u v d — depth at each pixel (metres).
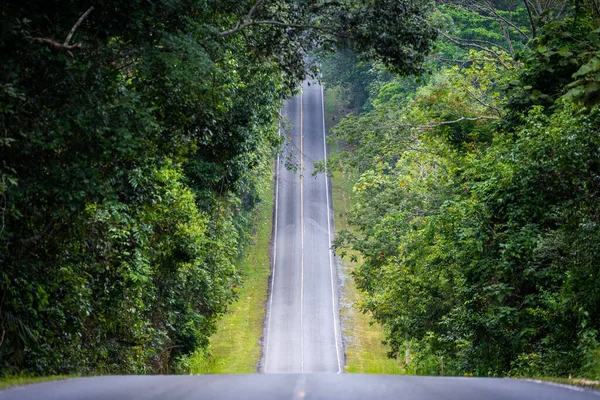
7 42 24.12
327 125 155.62
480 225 38.53
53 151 25.50
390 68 37.50
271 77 48.12
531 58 44.09
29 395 14.41
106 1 26.08
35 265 27.55
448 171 56.06
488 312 39.47
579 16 43.41
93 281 35.38
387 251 62.97
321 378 17.45
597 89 26.02
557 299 33.84
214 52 33.09
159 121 30.86
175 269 48.34
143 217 36.41
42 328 28.42
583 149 31.66
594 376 25.00
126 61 28.92
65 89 25.20
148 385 15.98
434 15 38.56
